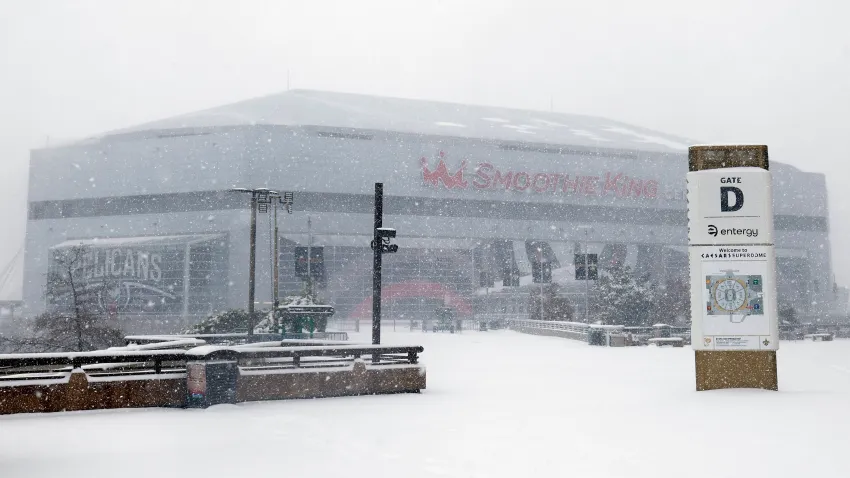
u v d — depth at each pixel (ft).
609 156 375.45
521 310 327.67
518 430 37.29
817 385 58.18
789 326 197.88
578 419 40.96
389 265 343.26
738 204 53.98
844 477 25.22
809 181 410.31
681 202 385.09
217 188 316.81
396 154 339.57
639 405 46.80
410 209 342.44
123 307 313.32
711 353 53.83
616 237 372.79
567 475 26.40
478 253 356.38
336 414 44.88
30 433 38.09
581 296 286.25
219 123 327.67
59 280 209.97
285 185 320.50
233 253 312.29
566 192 366.22
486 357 105.81
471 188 350.43
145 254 316.19
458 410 46.29
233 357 51.13
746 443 31.94
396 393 57.82
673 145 420.36
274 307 146.41
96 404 48.91
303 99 380.99
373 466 28.50
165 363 57.21
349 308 333.21
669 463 28.14
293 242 319.47
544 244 361.71
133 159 328.49
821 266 409.08
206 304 310.45
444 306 312.71
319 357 64.54
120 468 28.48
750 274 53.62
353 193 330.75
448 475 26.76
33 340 157.99
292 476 26.81
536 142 363.56
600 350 125.18
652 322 216.54
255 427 39.58
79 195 334.65
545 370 81.00
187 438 35.88
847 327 228.43
